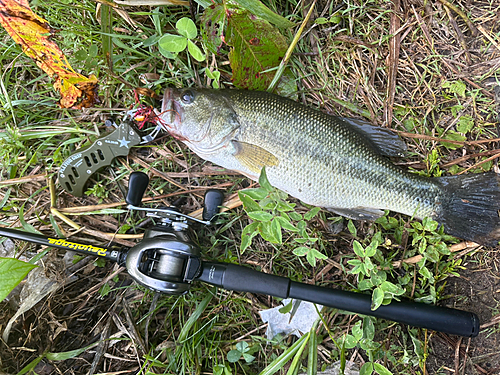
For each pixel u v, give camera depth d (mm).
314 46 502
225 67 503
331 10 499
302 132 445
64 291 490
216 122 449
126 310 480
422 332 483
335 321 491
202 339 488
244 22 436
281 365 441
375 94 505
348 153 450
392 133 470
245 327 492
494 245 463
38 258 473
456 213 464
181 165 503
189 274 407
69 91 431
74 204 504
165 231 416
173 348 474
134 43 491
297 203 501
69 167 481
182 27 411
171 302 491
